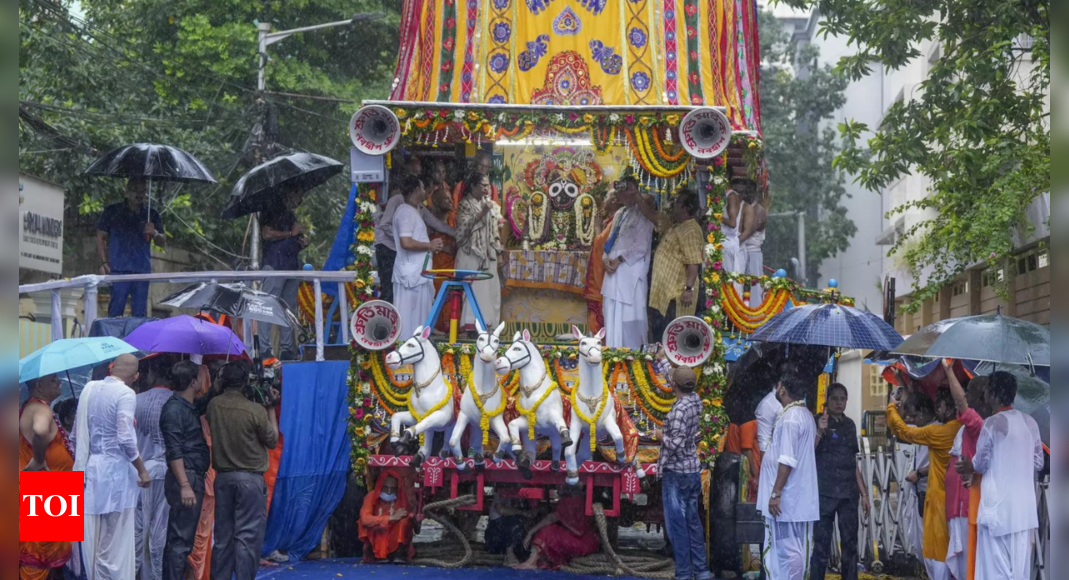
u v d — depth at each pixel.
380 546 10.33
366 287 10.67
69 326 18.30
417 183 11.57
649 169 10.38
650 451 10.09
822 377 11.30
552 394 9.69
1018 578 8.16
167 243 24.36
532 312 12.84
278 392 10.63
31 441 7.94
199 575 9.18
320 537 10.76
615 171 13.62
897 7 17.23
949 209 17.56
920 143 17.61
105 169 12.07
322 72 24.78
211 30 23.28
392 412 10.49
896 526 11.06
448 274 10.51
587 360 9.60
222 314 11.05
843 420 9.45
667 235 11.16
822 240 42.50
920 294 20.88
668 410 10.18
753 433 10.98
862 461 11.30
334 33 26.34
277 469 10.47
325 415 10.84
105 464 8.01
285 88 24.06
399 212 11.23
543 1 11.27
